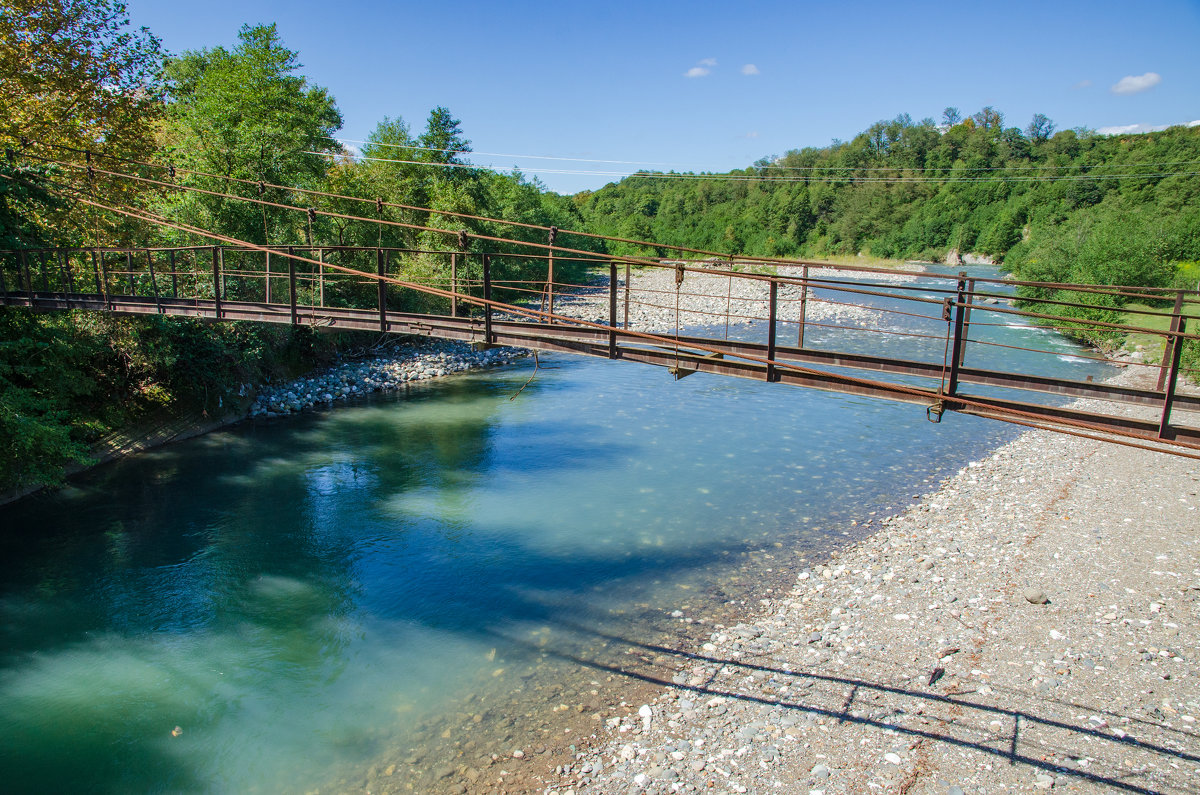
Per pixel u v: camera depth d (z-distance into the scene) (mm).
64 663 9867
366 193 40219
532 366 32594
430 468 18109
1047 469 16906
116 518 14961
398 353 33312
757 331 39750
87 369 18797
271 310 15742
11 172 17172
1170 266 42750
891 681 8906
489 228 50969
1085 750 7445
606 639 10305
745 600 11305
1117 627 9711
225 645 10312
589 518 14797
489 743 8109
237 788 7488
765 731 8102
